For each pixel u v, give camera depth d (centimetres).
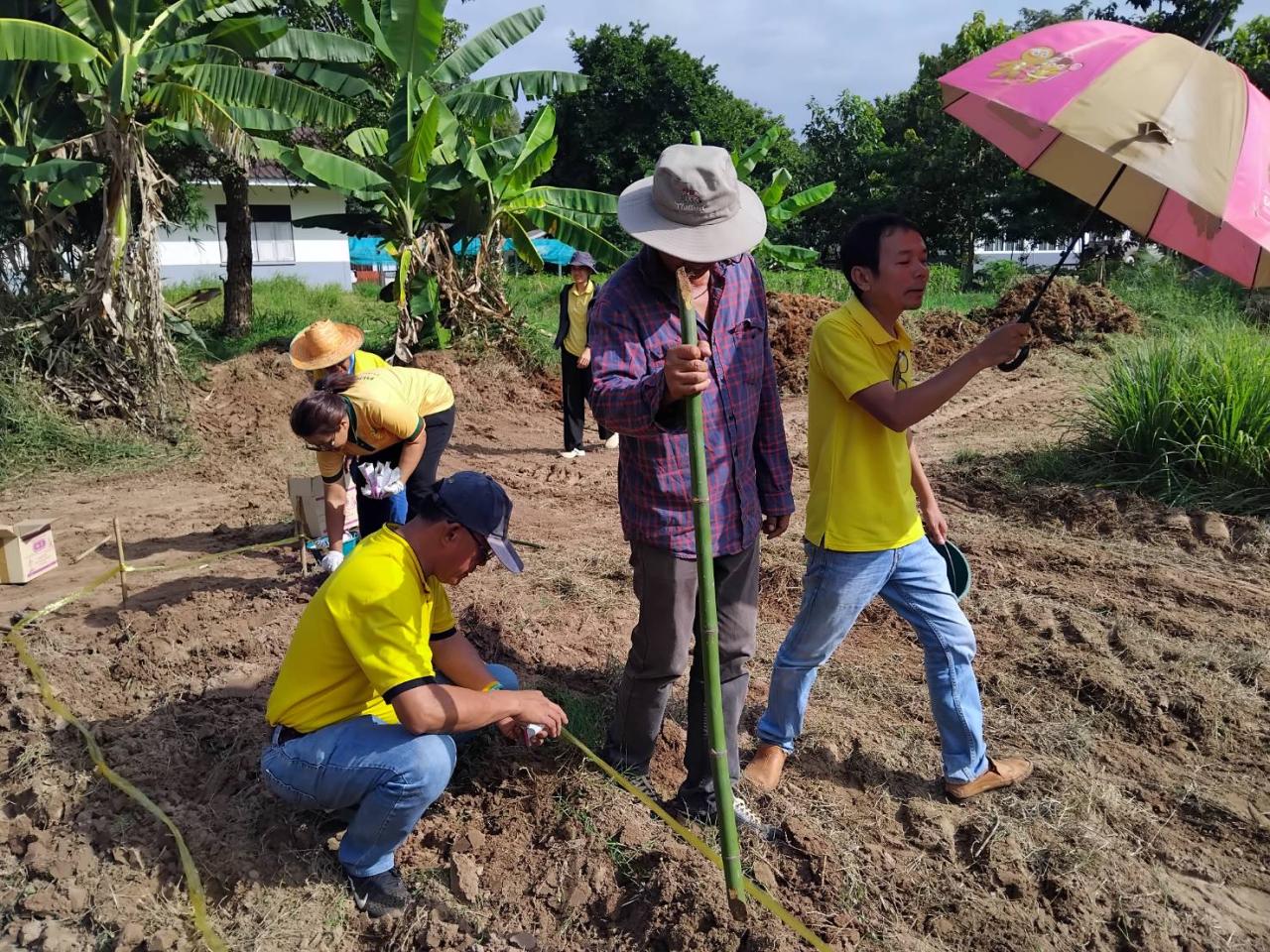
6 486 742
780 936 262
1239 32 2078
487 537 265
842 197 3503
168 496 725
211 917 280
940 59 3281
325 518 485
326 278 2753
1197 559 561
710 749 253
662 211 250
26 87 1009
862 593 309
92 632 448
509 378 1170
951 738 332
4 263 978
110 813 316
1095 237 2625
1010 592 509
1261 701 402
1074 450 723
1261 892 299
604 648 443
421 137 1070
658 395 239
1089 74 239
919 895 291
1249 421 635
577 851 302
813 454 312
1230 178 222
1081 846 312
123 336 880
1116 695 400
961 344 1404
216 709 376
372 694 289
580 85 1205
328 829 311
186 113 916
